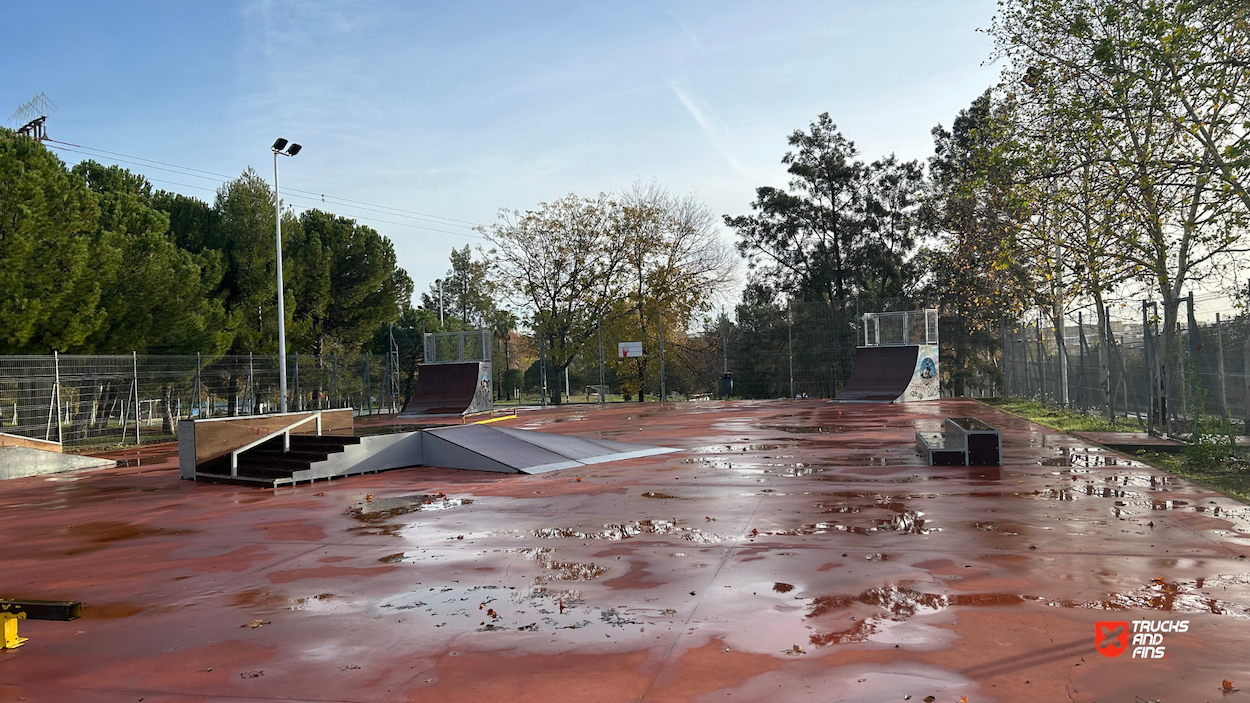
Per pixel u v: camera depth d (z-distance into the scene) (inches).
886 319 1323.8
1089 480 403.9
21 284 814.5
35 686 177.0
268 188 1293.1
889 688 156.3
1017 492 373.1
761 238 1911.9
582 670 171.2
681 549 278.8
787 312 1521.9
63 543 344.8
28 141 859.4
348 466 534.3
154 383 962.1
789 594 220.5
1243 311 529.0
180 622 219.5
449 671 173.8
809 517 327.9
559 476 495.2
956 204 1334.9
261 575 268.8
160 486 527.2
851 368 1448.1
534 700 156.4
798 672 165.8
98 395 893.8
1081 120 535.2
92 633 213.0
